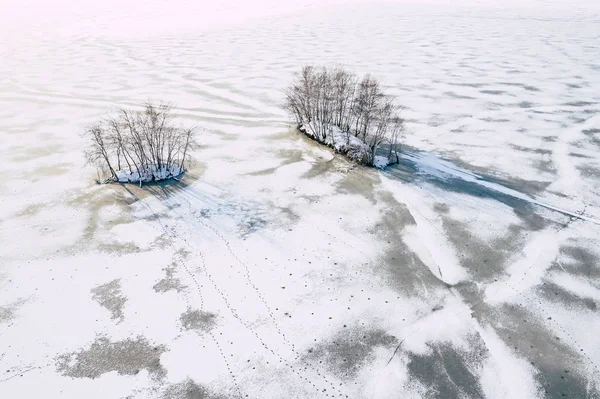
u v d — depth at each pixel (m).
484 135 40.94
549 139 39.91
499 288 22.44
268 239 26.12
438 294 22.14
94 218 27.97
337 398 17.09
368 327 20.19
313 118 40.53
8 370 17.98
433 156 36.78
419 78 59.28
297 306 21.28
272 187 31.94
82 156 36.34
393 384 17.64
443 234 26.62
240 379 17.77
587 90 53.41
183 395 17.12
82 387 17.38
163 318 20.52
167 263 24.02
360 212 28.88
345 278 23.12
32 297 21.62
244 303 21.42
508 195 30.84
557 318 20.64
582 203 29.80
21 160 35.75
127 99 52.00
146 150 36.41
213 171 34.22
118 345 19.16
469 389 17.44
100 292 21.97
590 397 17.16
